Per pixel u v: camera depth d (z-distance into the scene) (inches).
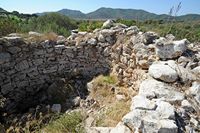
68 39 303.7
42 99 262.8
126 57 259.6
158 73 168.7
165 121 121.4
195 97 154.2
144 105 133.2
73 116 196.2
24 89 267.1
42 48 272.4
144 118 123.9
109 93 252.1
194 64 185.5
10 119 229.0
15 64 257.8
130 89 238.2
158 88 155.1
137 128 121.6
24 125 212.8
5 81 253.0
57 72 285.0
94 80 278.5
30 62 267.1
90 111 220.5
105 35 297.0
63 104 251.8
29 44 264.1
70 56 288.5
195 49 213.9
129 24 393.1
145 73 201.3
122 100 225.5
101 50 296.2
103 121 175.9
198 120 137.5
